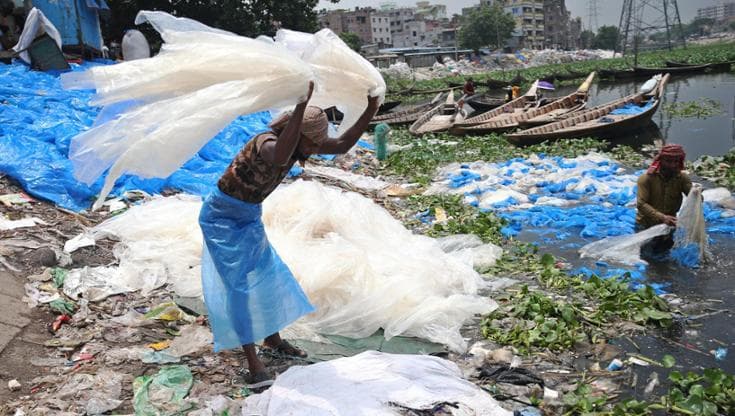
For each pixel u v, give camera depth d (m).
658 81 19.45
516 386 4.25
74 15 17.25
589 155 12.71
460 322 5.21
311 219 6.24
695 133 17.02
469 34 104.31
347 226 6.38
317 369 3.90
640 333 5.14
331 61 4.03
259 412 3.62
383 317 5.12
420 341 4.99
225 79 3.69
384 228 6.82
